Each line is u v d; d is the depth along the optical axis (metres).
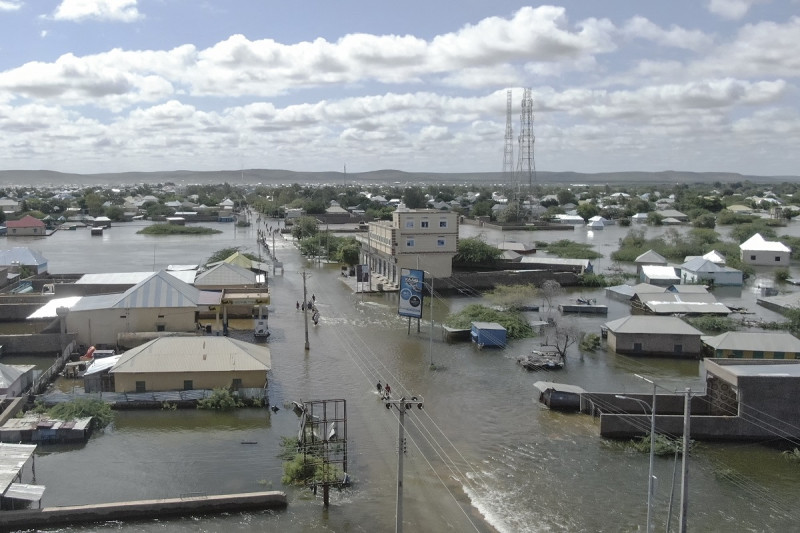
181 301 60.94
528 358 57.44
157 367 46.34
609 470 36.94
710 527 31.06
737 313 77.81
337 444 37.34
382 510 32.41
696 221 191.62
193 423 42.94
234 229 194.88
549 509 32.66
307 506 32.72
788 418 40.25
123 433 41.25
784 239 137.50
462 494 34.09
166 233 179.75
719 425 40.59
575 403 46.12
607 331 64.38
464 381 52.38
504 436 41.56
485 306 74.69
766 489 34.91
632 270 113.88
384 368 55.66
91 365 49.75
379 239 98.88
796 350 54.19
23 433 38.91
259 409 45.38
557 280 98.19
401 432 26.70
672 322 61.56
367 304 83.19
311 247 130.75
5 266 93.94
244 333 66.56
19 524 30.39
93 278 83.31
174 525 30.95
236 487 34.34
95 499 32.78
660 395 44.59
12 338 58.38
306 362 56.97
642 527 31.03
